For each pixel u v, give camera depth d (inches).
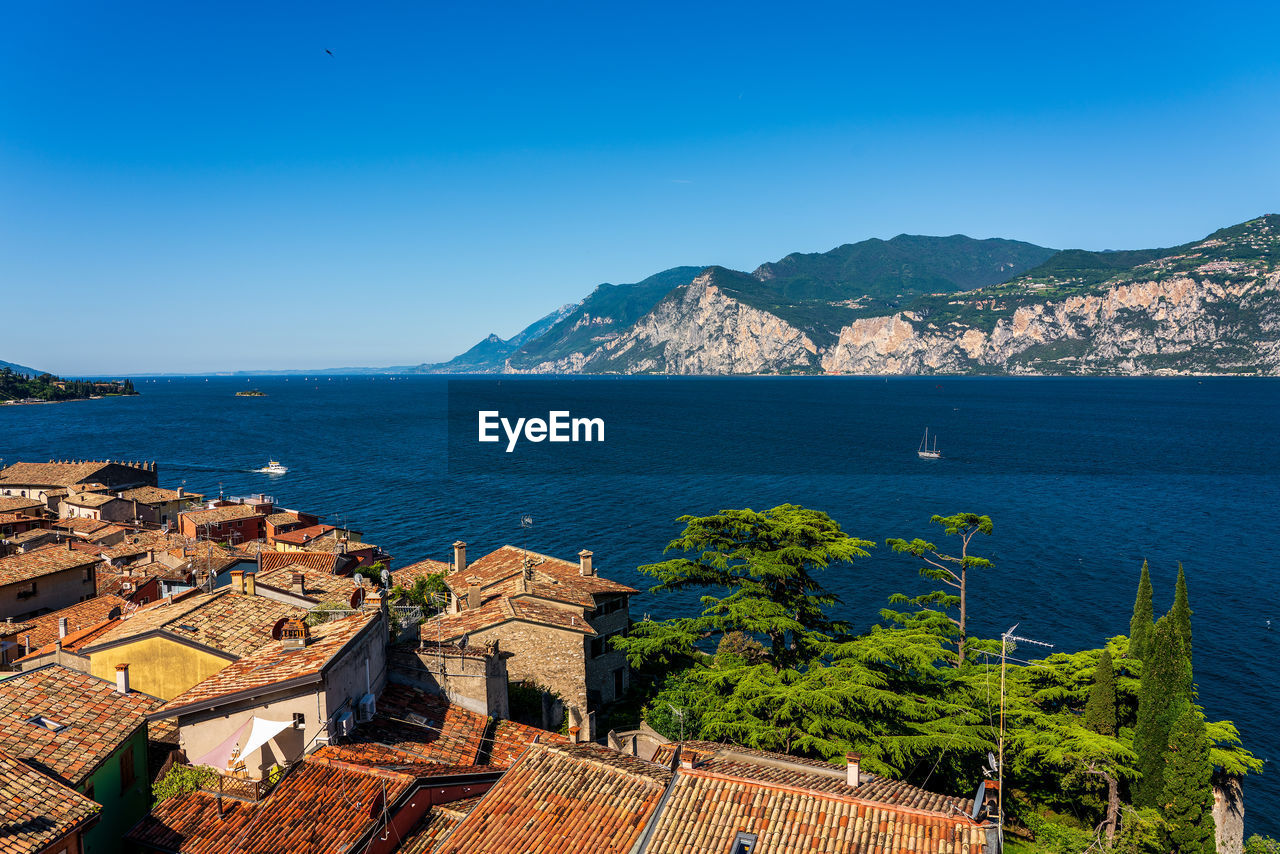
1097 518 5285.4
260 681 1130.0
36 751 1019.3
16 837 832.9
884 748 1428.4
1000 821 910.4
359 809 969.5
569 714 1504.7
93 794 1026.1
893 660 1642.5
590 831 935.7
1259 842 1743.4
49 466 4894.2
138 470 5073.8
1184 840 1558.8
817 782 1071.6
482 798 1020.5
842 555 1831.9
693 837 907.4
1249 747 2281.0
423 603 2183.8
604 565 3993.6
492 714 1381.6
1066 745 1659.7
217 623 1430.9
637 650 1847.9
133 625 1470.2
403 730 1235.2
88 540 3526.1
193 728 1139.3
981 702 1785.2
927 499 5969.5
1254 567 4092.0
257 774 1096.8
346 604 1642.5
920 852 853.2
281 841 934.4
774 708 1547.7
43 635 1843.0
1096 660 1926.7
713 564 2021.4
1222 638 3097.9
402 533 4756.4
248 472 7204.7
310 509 5452.8
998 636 3073.3
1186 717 1599.4
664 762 1214.3
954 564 4067.4
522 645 1836.9
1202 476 7145.7
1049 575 3907.5
